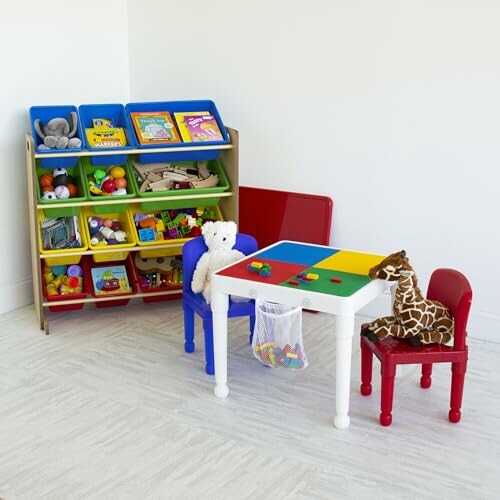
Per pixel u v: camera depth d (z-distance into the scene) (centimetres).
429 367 293
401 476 243
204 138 361
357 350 327
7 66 352
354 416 276
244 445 259
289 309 288
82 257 366
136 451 255
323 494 234
